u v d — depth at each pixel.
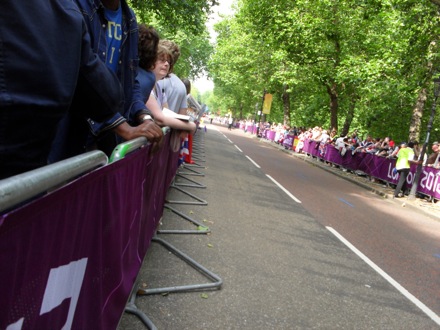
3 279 0.88
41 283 1.13
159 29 29.88
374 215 9.64
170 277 4.01
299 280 4.57
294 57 22.58
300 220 7.62
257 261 4.95
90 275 1.70
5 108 1.14
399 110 27.89
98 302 1.89
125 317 3.17
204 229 5.75
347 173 19.06
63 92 1.29
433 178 12.97
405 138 30.19
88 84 1.62
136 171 2.44
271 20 21.97
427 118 27.86
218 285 3.97
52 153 2.01
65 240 1.28
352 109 27.73
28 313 1.07
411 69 15.32
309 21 20.42
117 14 2.46
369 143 19.52
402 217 10.16
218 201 7.97
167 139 4.34
